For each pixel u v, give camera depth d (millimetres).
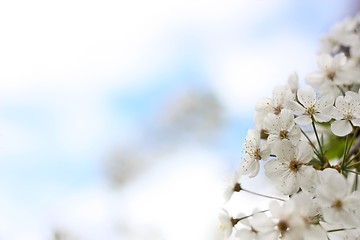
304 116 443
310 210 405
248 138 449
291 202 406
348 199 402
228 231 461
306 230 402
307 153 426
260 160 441
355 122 438
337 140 484
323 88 515
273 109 462
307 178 419
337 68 515
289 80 490
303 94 450
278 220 407
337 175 406
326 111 442
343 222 399
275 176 430
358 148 474
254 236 444
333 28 580
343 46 573
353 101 441
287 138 435
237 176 478
